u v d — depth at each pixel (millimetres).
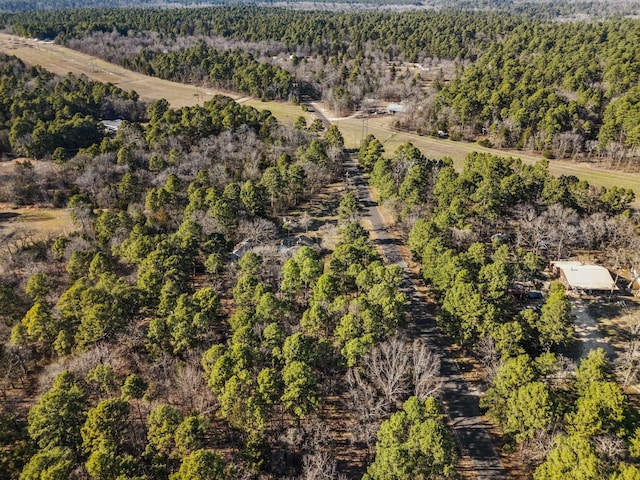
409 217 96688
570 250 92875
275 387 52531
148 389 57469
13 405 58531
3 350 61000
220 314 73625
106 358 60125
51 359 65625
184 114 141750
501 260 75250
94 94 175875
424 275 78750
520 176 102500
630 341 70000
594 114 147000
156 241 81438
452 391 61844
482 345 63406
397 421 47625
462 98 159875
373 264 74062
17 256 86438
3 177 116312
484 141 150625
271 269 79875
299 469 50125
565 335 63469
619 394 47875
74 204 100062
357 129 171875
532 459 51188
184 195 106312
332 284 68375
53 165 123000
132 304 68125
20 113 144125
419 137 163000
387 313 62938
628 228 90625
